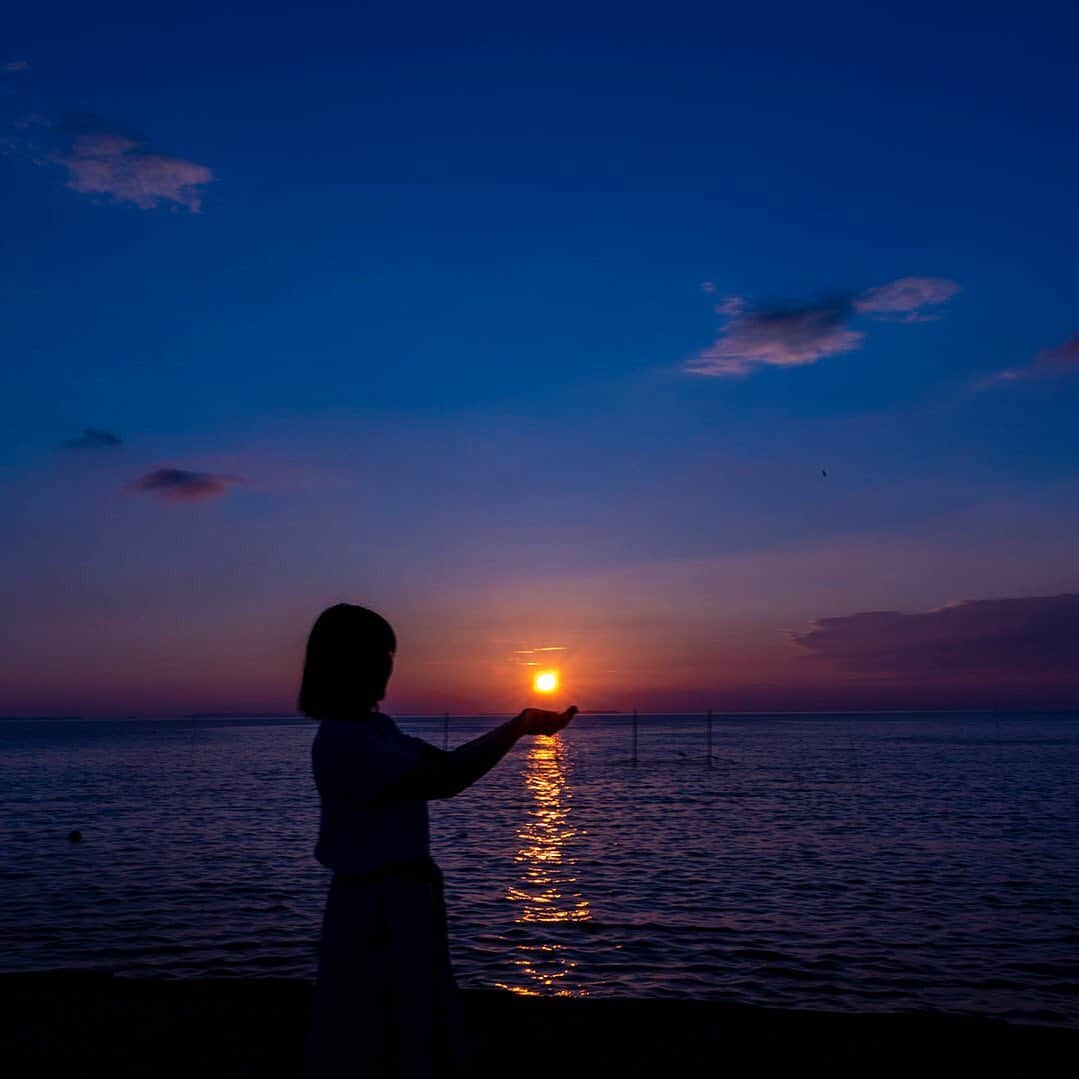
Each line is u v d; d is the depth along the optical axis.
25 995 6.34
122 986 6.59
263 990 6.44
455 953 12.12
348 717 2.87
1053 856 22.61
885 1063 5.11
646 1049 5.31
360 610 2.94
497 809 36.72
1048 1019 9.49
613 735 157.75
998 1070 5.01
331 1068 2.67
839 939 13.13
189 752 96.44
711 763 72.81
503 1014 5.90
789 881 18.69
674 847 24.45
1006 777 54.12
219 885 17.28
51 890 16.77
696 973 11.21
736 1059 5.16
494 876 19.17
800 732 168.38
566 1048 5.32
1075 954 12.27
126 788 46.84
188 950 11.98
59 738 156.00
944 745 105.44
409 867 2.78
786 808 36.59
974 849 24.00
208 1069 4.99
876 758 78.06
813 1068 5.04
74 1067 5.03
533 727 2.65
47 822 30.25
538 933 13.39
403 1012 2.67
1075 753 84.75
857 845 24.91
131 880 17.94
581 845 24.86
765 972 11.29
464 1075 2.83
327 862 2.81
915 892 17.34
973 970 11.41
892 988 10.62
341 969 2.72
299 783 50.53
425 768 2.59
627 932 13.51
